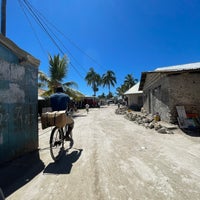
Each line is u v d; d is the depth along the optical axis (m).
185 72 9.91
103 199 2.79
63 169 4.07
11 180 3.52
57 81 20.22
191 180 3.41
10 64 4.62
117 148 5.88
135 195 2.89
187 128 9.03
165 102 11.10
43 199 2.83
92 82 51.31
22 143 5.14
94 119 16.52
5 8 7.52
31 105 5.75
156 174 3.71
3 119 4.31
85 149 5.82
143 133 8.62
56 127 4.81
